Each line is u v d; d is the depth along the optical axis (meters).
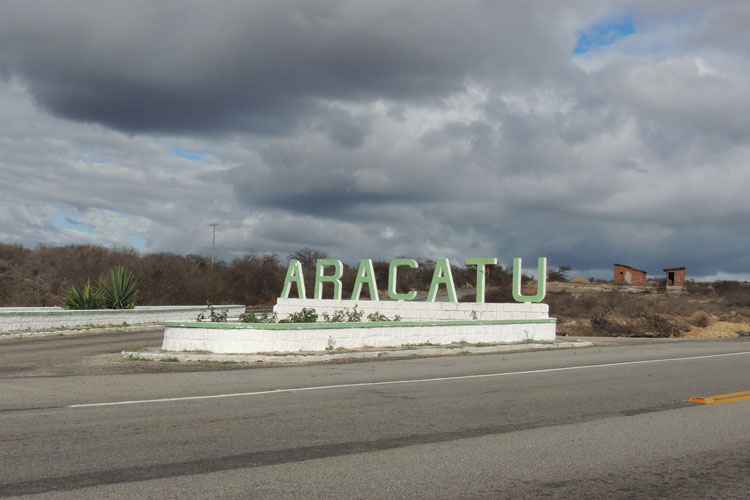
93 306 30.50
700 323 41.31
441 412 9.34
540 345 21.66
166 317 32.66
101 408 9.44
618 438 7.73
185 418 8.72
